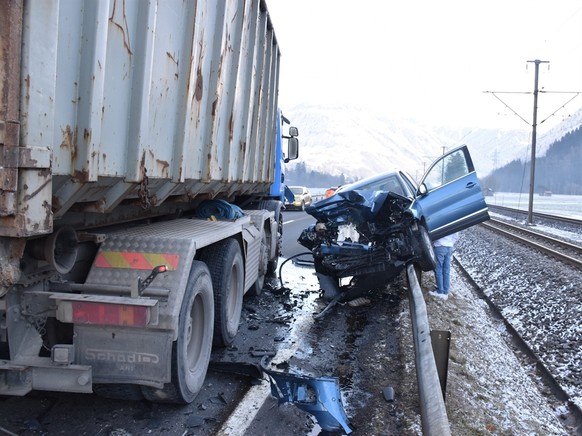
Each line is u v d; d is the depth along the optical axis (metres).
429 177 8.88
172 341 3.69
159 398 4.07
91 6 2.88
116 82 3.23
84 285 3.62
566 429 5.56
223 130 5.60
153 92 3.70
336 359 5.89
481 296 12.36
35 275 3.29
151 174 3.78
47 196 2.64
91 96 2.93
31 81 2.47
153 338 3.67
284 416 4.35
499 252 17.97
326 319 7.52
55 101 2.71
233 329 6.01
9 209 2.42
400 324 7.39
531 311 10.10
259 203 9.82
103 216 4.04
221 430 4.03
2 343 3.22
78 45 2.86
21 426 3.83
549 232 26.89
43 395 4.36
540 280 12.32
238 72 5.79
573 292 10.54
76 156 2.94
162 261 3.90
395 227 7.99
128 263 3.87
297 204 33.88
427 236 8.15
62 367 3.27
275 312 7.73
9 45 2.36
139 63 3.44
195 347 4.52
